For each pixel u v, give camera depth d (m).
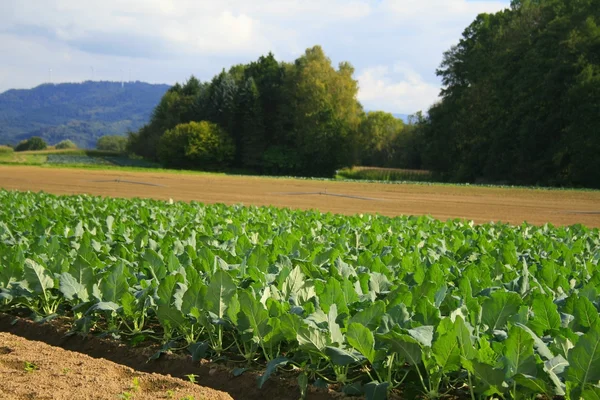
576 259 9.30
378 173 85.75
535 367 4.44
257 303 5.52
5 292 7.35
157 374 5.50
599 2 72.31
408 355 4.82
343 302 5.79
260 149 93.19
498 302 5.60
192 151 89.44
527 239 12.33
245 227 12.75
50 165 68.06
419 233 11.70
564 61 65.50
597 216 27.48
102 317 7.34
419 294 6.11
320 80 88.69
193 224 13.13
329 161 88.38
